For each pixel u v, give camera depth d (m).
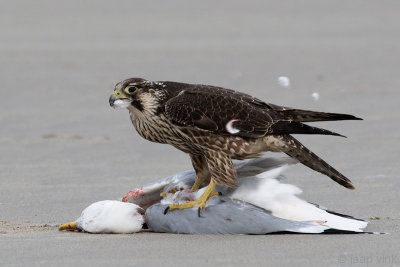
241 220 9.85
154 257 8.77
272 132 10.62
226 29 39.44
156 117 10.86
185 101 10.64
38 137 17.20
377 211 11.45
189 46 33.22
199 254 8.88
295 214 10.07
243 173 10.80
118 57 30.00
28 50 31.42
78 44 33.53
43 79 24.86
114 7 47.47
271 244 9.27
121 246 9.31
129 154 15.80
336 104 20.72
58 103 21.11
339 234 9.73
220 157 10.62
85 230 10.15
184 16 44.44
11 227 10.63
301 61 29.02
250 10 47.16
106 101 21.42
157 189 11.03
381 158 15.15
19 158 15.38
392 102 20.83
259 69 27.28
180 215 10.09
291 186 10.18
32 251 9.09
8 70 26.52
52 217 11.39
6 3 47.19
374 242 9.31
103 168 14.67
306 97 21.83
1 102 21.22
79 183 13.57
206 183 11.27
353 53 31.06
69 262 8.61
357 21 42.53
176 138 10.91
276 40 35.41
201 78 25.59
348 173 14.09
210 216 10.00
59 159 15.33
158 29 39.19
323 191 12.83
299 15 45.28
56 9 45.78
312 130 10.59
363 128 17.83
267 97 21.92
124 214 10.09
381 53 31.00
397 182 13.28
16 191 12.99
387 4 48.97
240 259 8.62
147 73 26.55
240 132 10.58
